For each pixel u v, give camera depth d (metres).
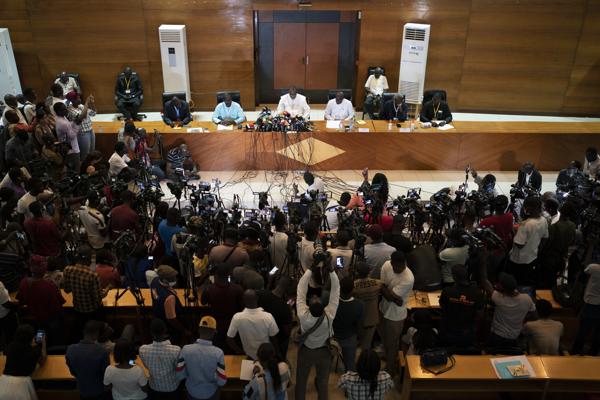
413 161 10.48
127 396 4.49
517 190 7.75
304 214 7.54
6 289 5.86
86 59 12.33
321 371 5.04
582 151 10.41
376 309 5.39
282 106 11.00
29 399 4.56
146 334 6.02
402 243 6.10
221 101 10.75
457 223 7.29
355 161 10.46
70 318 5.86
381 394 4.39
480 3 12.11
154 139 9.97
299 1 12.10
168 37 11.89
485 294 5.71
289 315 5.07
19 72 12.30
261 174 10.37
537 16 12.13
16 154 8.52
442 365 5.03
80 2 11.86
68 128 8.89
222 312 5.18
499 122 10.79
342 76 13.79
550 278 6.63
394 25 12.37
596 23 12.10
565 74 12.59
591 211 6.72
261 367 4.45
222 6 12.09
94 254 7.03
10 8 11.78
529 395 5.49
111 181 7.89
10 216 7.14
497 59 12.55
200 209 6.95
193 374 4.52
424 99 11.05
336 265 5.45
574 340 6.30
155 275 5.62
